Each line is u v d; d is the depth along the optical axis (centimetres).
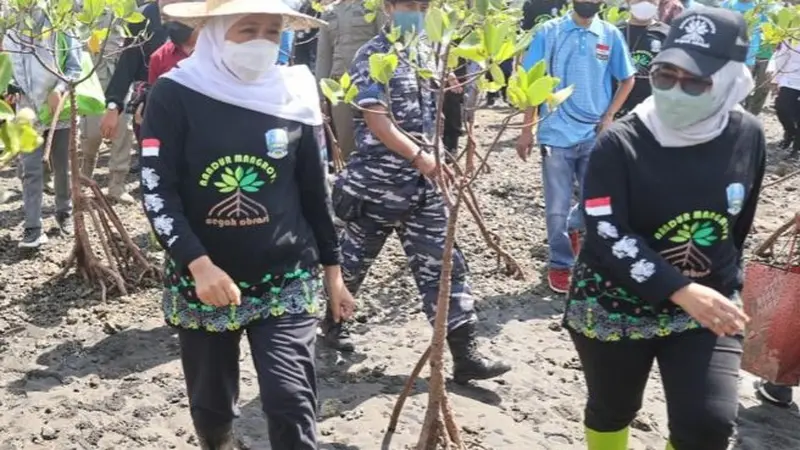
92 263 556
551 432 404
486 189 823
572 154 561
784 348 404
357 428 400
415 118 389
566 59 548
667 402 278
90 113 590
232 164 284
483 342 501
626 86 566
